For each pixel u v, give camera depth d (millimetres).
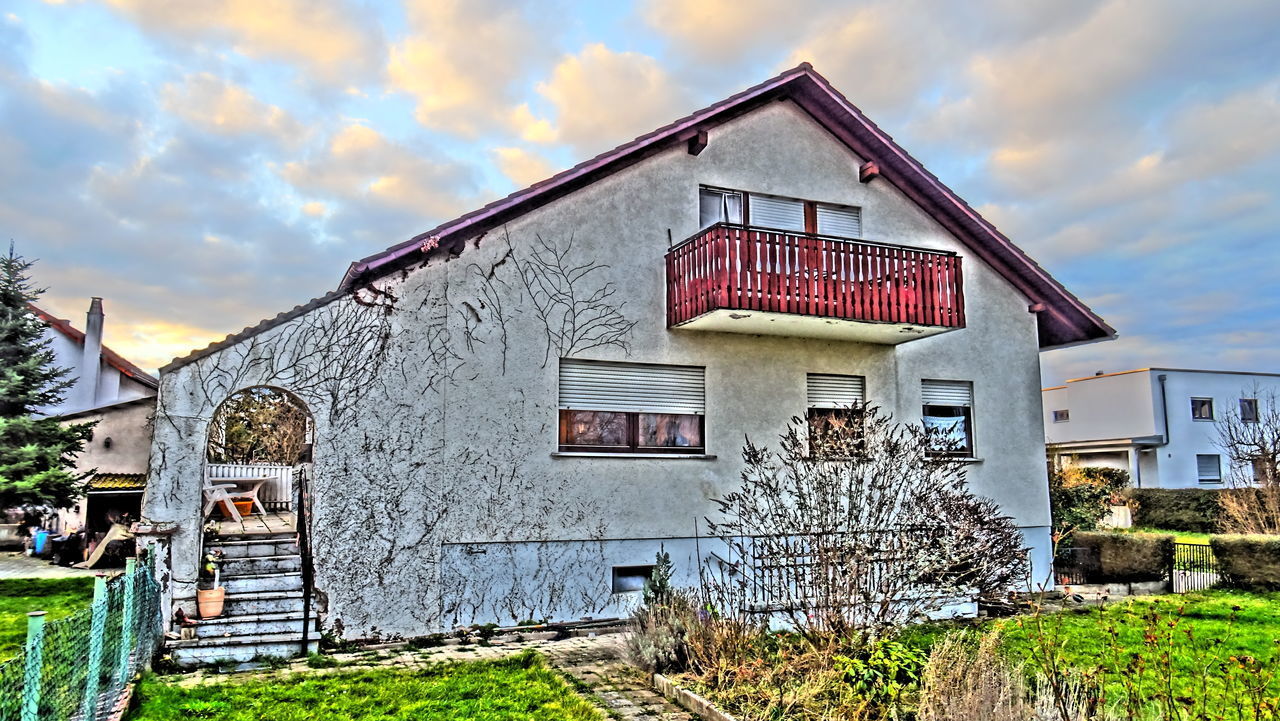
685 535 12219
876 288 12602
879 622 8750
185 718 7219
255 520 14859
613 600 11672
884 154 14477
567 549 11531
